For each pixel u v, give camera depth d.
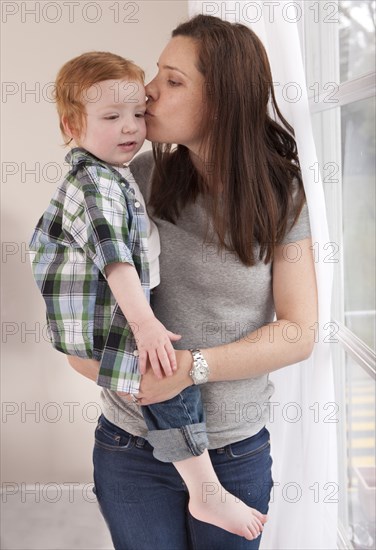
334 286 2.11
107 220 1.34
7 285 3.04
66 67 1.47
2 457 3.12
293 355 1.42
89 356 1.41
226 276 1.45
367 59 1.66
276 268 1.47
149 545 1.54
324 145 2.13
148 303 1.37
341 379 2.17
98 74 1.42
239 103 1.40
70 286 1.40
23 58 2.92
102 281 1.39
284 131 1.53
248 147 1.41
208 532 1.54
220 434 1.48
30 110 2.96
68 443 3.14
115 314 1.37
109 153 1.44
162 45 2.93
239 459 1.49
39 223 1.46
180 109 1.42
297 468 1.87
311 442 1.68
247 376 1.40
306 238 1.47
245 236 1.41
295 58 1.51
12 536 2.78
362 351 1.80
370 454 1.86
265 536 2.02
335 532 1.78
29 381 3.10
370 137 1.71
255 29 1.77
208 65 1.39
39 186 3.00
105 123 1.43
